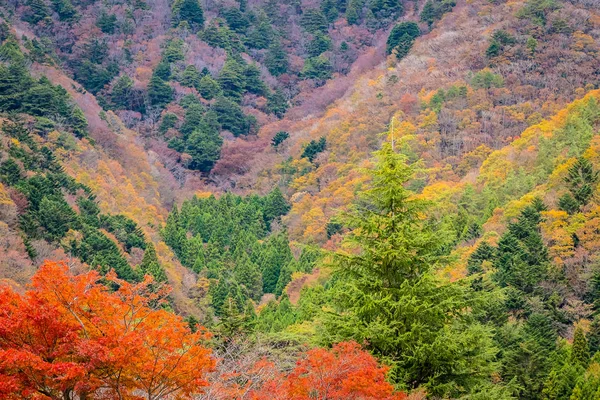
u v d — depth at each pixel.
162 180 118.06
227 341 28.14
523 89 110.31
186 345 12.93
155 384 12.57
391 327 16.72
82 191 75.94
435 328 16.98
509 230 50.84
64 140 91.31
